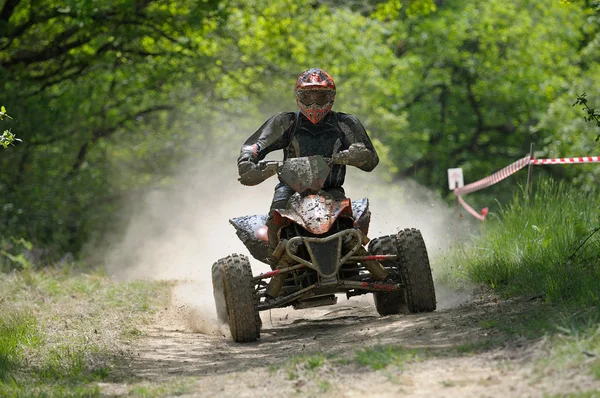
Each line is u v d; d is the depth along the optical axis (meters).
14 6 32.41
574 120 47.44
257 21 41.75
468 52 63.53
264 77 46.00
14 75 35.34
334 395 8.91
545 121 52.41
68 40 36.84
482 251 17.97
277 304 13.30
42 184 35.94
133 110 47.09
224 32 41.19
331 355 10.68
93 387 10.86
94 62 36.75
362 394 8.84
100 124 45.28
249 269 13.55
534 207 18.52
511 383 8.57
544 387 8.29
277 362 11.20
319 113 14.07
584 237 15.61
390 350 10.21
